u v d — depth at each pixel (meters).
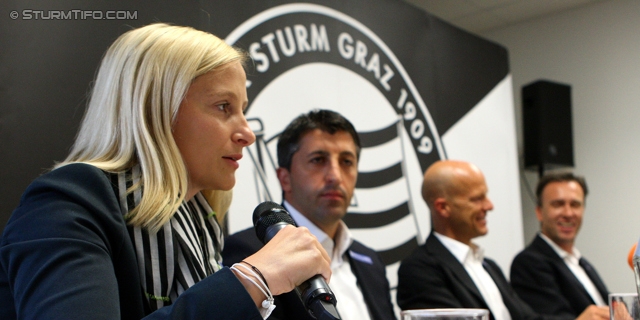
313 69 3.17
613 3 5.27
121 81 1.14
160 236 1.08
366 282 2.36
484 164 4.21
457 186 2.93
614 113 5.19
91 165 1.03
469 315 1.07
